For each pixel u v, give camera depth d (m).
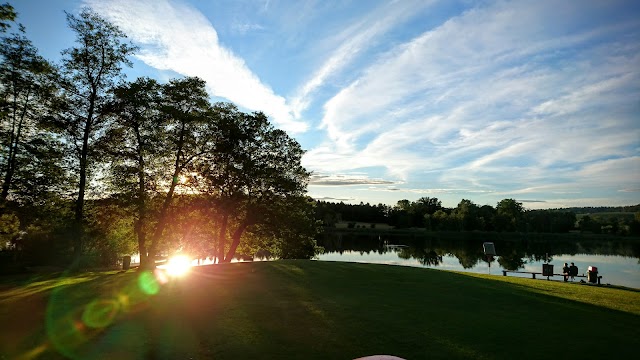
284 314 10.38
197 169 30.42
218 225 34.47
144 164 26.84
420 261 55.53
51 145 25.41
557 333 9.10
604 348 8.15
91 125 25.77
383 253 70.88
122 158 26.05
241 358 7.41
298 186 34.91
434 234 141.00
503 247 90.56
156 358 7.43
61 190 25.64
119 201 25.23
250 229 34.31
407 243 101.75
